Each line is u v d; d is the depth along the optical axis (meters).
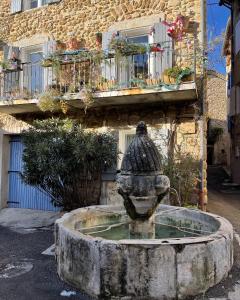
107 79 8.48
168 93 7.55
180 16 7.93
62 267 4.15
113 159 8.30
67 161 7.94
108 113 9.05
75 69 8.86
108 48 8.45
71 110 9.45
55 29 9.95
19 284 4.07
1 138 10.42
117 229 5.36
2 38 10.84
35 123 8.72
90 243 3.68
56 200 8.82
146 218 4.25
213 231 5.05
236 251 5.20
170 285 3.44
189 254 3.51
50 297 3.67
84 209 5.77
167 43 8.17
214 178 18.27
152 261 3.45
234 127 16.92
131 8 8.91
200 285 3.55
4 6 10.95
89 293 3.66
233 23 16.55
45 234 6.97
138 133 4.34
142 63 8.56
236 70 15.98
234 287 3.77
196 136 8.07
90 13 9.48
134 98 8.05
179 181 7.71
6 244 6.14
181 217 5.96
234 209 9.61
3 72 9.80
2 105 9.17
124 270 3.48
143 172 4.12
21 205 10.28
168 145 8.18
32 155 8.27
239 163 15.91
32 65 9.91
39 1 10.60
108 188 8.66
